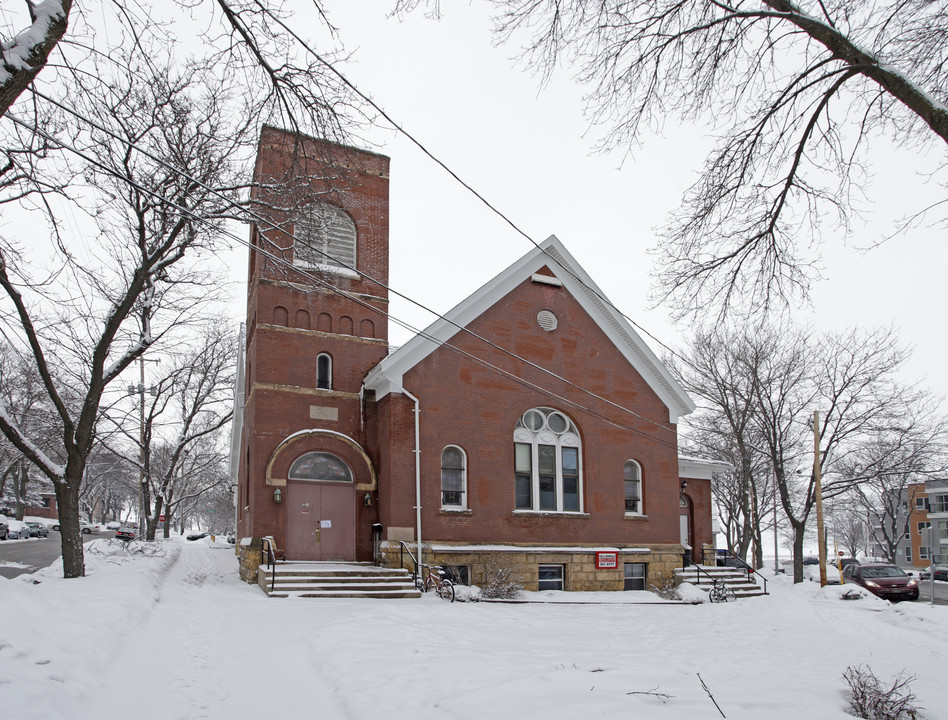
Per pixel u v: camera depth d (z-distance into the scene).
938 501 77.81
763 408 33.25
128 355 18.86
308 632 13.27
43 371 17.42
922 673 11.33
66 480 17.84
